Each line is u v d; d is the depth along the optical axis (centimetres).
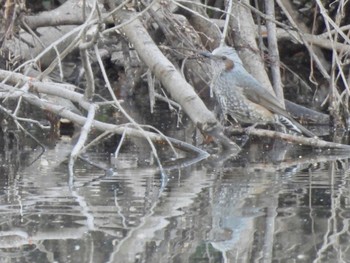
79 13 1538
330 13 1709
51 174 1083
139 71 1620
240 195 966
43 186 1012
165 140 1245
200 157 1206
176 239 802
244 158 1203
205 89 1531
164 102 1638
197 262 743
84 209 901
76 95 1216
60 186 1010
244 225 846
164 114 1541
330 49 1662
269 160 1188
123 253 764
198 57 1429
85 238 804
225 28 1356
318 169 1124
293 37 1534
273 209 906
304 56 1762
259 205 922
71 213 885
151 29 1509
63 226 841
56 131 1345
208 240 800
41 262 738
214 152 1251
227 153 1245
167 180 1045
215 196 960
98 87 1697
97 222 855
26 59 1515
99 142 1295
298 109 1545
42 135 1355
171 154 1221
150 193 974
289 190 991
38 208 905
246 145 1314
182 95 1280
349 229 834
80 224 846
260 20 1594
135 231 825
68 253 762
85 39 1165
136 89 1661
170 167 1130
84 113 1505
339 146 1282
